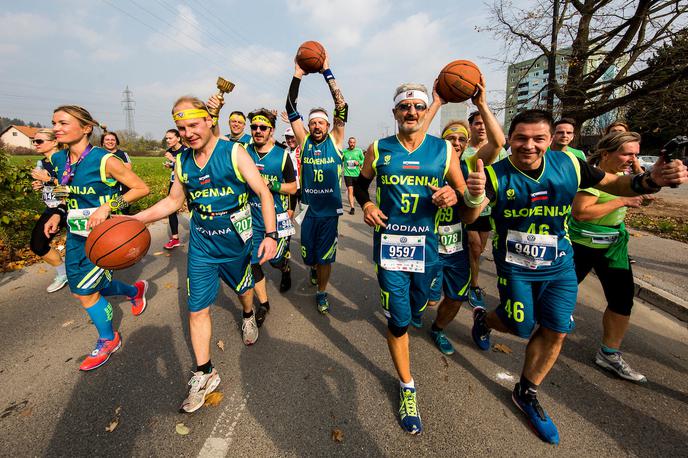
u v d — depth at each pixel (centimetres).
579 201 255
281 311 383
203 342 246
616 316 265
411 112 210
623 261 262
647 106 912
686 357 300
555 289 217
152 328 342
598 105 950
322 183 373
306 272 516
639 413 234
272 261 396
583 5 958
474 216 222
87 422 225
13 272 491
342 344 317
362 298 419
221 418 229
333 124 391
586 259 278
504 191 219
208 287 251
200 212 245
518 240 222
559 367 281
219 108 364
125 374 272
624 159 260
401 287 231
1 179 578
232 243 256
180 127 220
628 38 899
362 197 249
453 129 351
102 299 291
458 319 369
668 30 820
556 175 210
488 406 241
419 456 202
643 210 957
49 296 415
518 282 223
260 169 378
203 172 236
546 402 244
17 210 600
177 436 215
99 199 276
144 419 228
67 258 271
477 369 282
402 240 232
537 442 211
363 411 235
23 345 313
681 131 901
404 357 232
